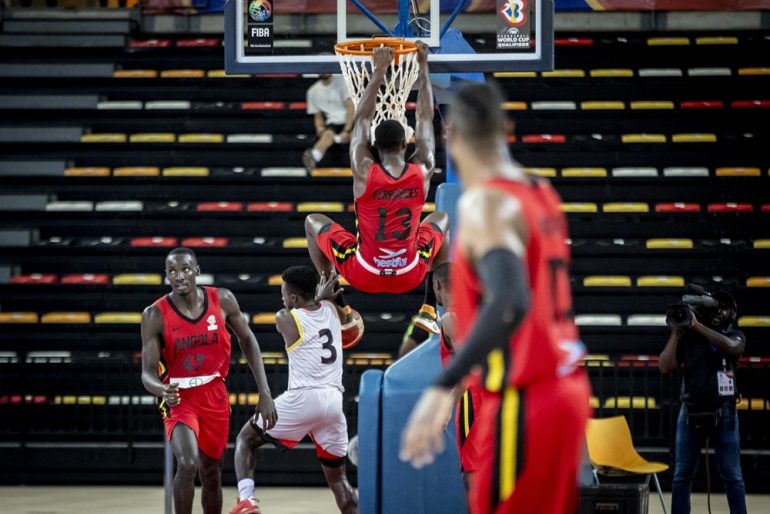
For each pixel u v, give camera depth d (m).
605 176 13.70
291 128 14.66
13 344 12.38
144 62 15.61
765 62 15.38
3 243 13.22
